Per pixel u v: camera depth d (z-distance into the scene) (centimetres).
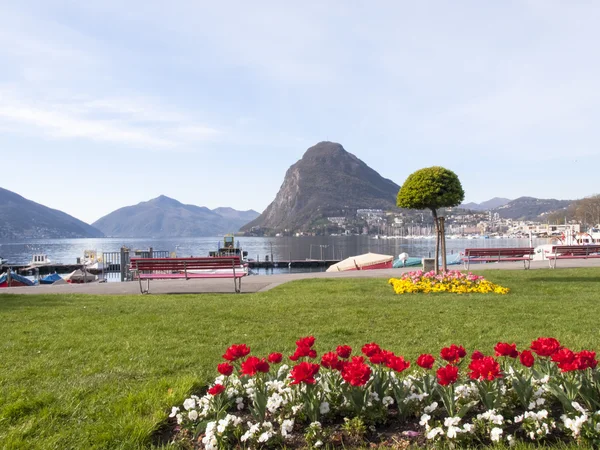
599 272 1814
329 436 376
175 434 411
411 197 1441
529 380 406
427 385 419
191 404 418
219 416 399
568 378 404
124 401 475
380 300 1148
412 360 606
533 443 358
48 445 386
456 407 394
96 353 685
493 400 391
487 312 955
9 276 3225
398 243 19850
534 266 2200
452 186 1423
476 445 358
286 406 407
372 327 832
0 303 1226
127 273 2384
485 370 379
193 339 770
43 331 850
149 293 1482
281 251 14812
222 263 1495
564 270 1923
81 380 557
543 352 425
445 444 357
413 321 877
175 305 1144
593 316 901
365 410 394
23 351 701
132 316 992
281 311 1013
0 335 816
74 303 1218
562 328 792
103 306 1150
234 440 381
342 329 807
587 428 352
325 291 1397
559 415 393
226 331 827
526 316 905
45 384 544
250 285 1658
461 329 800
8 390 522
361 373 378
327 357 416
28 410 467
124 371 591
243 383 455
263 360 434
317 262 7819
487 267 2241
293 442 376
